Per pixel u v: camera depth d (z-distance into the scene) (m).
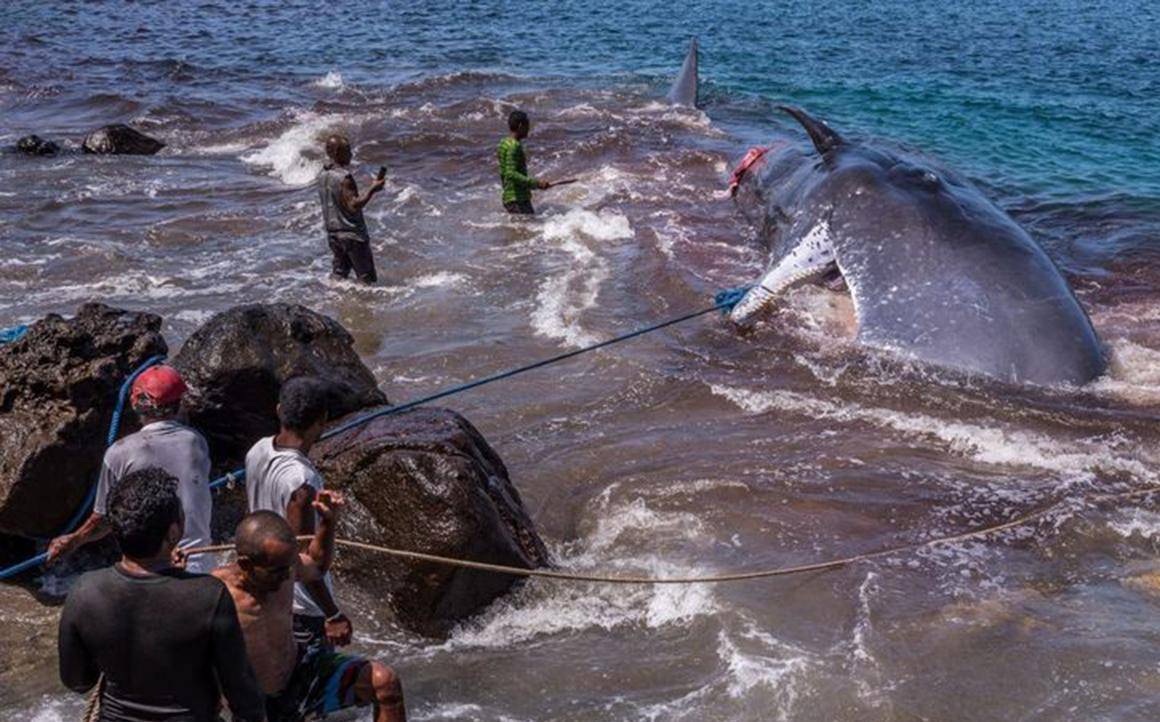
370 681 5.48
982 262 11.20
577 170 17.70
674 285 12.64
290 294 12.28
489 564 7.09
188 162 17.83
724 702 6.24
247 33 31.14
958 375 10.45
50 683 6.44
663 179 17.27
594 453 9.03
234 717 4.91
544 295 12.32
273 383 8.33
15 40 29.14
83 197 15.68
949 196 12.17
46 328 7.71
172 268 13.05
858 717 6.12
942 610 7.09
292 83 24.14
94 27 31.80
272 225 14.64
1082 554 7.77
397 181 16.78
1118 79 26.16
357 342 11.15
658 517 8.14
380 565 7.10
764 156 15.79
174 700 4.59
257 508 5.80
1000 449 9.20
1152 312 12.25
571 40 30.55
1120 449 9.20
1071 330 10.63
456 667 6.62
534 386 10.23
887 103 23.09
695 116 21.25
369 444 7.41
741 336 11.37
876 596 7.20
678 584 7.32
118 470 5.93
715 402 9.98
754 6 37.97
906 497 8.47
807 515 8.20
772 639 6.76
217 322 8.48
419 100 22.53
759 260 13.73
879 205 12.06
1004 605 7.15
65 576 7.46
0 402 7.44
